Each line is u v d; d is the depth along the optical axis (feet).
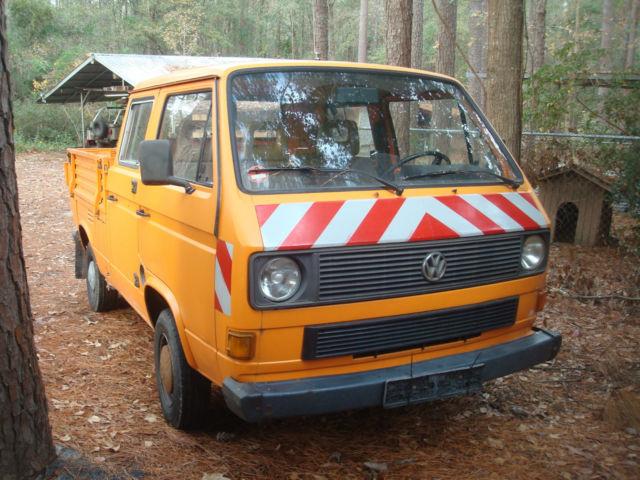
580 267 25.81
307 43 176.86
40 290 24.06
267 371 10.23
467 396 14.66
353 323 10.43
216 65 12.50
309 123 11.96
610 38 80.48
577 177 29.48
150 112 15.08
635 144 27.04
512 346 12.12
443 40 51.80
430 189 11.81
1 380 9.77
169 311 13.29
